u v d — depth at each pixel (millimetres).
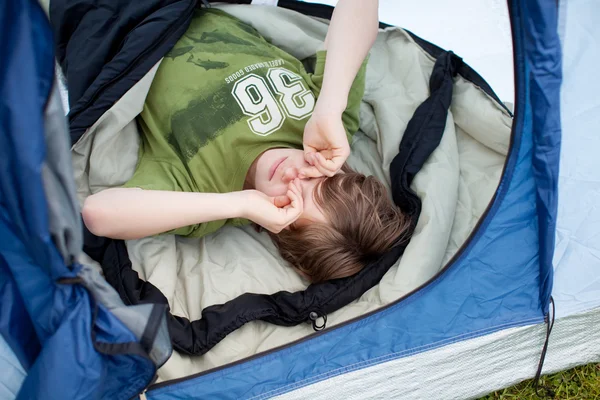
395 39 1558
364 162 1451
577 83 985
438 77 1443
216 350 1163
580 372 1317
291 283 1297
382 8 1724
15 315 881
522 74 980
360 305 1218
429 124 1370
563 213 1119
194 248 1329
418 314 1130
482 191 1333
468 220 1305
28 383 842
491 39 1695
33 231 757
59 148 748
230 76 1341
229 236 1354
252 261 1310
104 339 856
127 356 881
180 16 1337
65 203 783
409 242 1260
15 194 743
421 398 1184
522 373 1240
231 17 1502
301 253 1253
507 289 1139
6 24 688
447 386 1191
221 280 1261
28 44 692
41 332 865
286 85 1358
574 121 1024
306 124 1256
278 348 1104
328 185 1228
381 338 1119
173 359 1115
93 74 1337
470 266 1129
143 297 1162
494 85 1633
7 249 816
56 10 1385
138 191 1153
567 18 930
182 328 1149
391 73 1523
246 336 1192
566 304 1199
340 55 1257
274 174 1256
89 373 833
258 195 1181
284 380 1086
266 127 1309
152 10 1338
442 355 1140
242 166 1283
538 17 899
